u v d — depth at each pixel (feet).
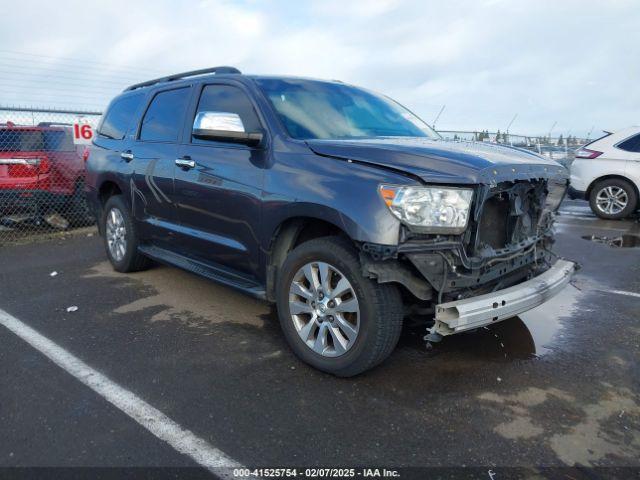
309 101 12.73
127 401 9.41
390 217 8.82
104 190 18.31
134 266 17.66
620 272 18.54
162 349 11.67
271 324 13.19
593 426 8.70
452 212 8.95
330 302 10.02
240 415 8.96
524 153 11.89
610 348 11.80
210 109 13.42
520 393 9.74
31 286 16.79
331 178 9.80
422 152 9.59
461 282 9.31
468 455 7.91
